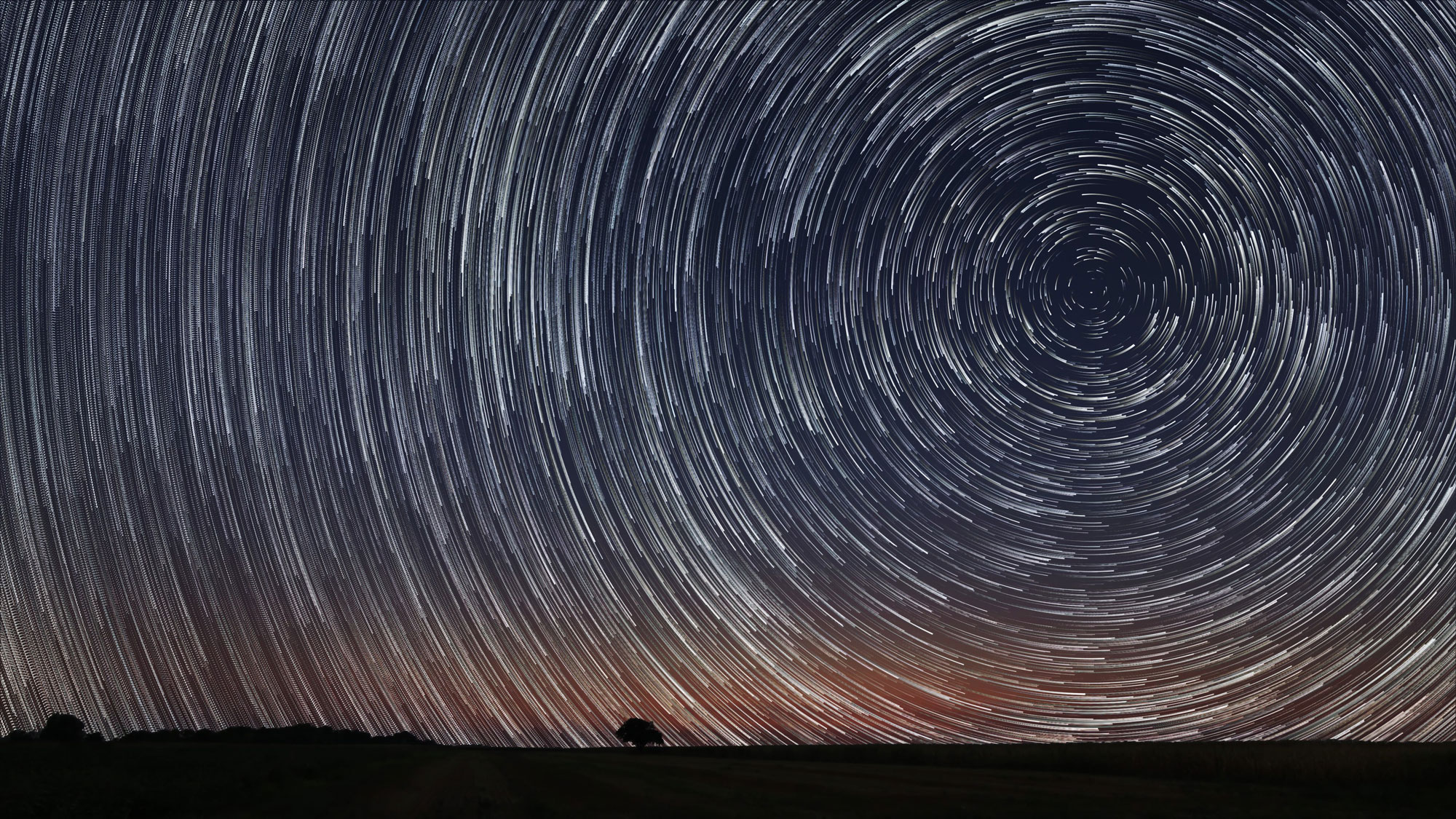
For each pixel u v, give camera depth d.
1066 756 26.08
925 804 14.07
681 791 16.44
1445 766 18.81
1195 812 13.06
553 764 28.75
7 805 12.27
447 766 26.80
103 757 27.88
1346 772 19.08
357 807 12.61
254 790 15.22
